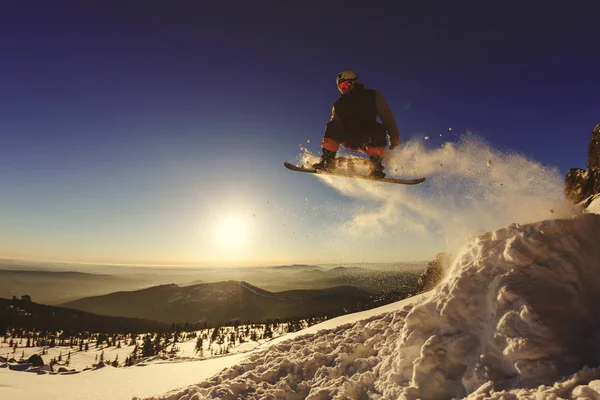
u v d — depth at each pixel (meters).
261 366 5.44
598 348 2.56
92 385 10.20
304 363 5.13
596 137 12.79
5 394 9.59
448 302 3.51
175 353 124.19
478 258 3.59
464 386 2.96
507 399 2.41
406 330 3.85
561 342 2.62
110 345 166.50
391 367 3.97
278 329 160.75
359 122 5.24
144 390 9.20
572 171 13.35
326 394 4.12
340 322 9.59
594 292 2.97
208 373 10.62
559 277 3.00
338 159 5.83
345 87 5.31
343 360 4.93
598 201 8.27
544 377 2.47
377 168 5.30
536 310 2.77
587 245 3.15
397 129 5.48
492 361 2.88
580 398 2.04
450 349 3.24
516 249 3.22
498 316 3.00
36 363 56.66
